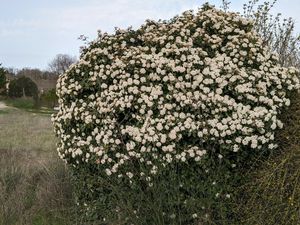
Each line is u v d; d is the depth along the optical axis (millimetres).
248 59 6086
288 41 8984
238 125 5418
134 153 5730
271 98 5879
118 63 6102
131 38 6727
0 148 11805
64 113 6383
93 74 6320
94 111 6102
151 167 5660
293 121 5586
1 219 6410
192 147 5559
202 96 5617
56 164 8359
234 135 5492
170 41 6250
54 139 14172
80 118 6141
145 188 5789
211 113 5672
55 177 7695
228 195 5535
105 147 5832
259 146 5469
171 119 5602
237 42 6180
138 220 5508
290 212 4832
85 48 6984
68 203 6965
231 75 5762
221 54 6215
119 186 5820
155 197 5480
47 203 7047
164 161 5570
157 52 6316
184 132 5551
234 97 5809
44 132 16703
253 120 5449
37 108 38969
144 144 5660
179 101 5691
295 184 4766
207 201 5504
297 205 4746
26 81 43969
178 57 5992
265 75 5957
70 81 6488
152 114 5805
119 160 5859
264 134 5500
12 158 9586
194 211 5547
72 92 6348
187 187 5609
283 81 5988
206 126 5496
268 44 8852
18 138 14625
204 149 5578
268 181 4973
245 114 5504
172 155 5566
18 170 8555
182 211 5605
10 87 43344
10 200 7027
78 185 6488
